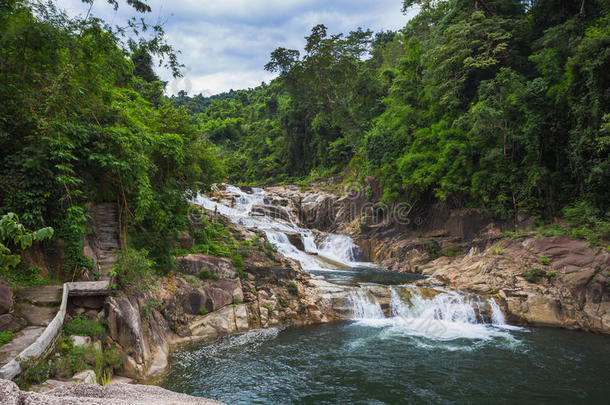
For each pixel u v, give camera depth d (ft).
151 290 37.70
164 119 50.11
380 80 143.33
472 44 84.33
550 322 49.65
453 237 84.48
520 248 63.82
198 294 43.75
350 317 52.08
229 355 35.94
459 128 84.38
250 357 35.68
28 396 7.41
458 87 85.97
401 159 94.32
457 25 84.64
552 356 38.04
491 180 77.25
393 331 45.73
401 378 31.94
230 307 45.55
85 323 26.84
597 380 32.24
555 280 54.80
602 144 58.75
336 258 97.30
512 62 84.43
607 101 61.57
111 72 39.58
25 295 26.86
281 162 216.13
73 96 32.55
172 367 32.17
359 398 28.09
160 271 41.52
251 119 315.17
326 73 131.54
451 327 48.24
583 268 54.03
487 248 72.49
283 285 53.42
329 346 39.73
